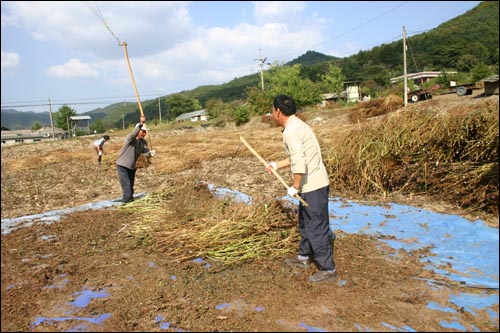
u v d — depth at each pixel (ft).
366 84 219.00
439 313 10.89
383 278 13.08
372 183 23.91
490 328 10.14
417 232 17.11
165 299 12.08
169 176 35.70
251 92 144.56
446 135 23.00
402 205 20.99
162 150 57.31
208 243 15.75
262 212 18.15
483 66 145.07
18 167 51.08
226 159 43.57
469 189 19.83
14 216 23.66
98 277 13.83
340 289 12.40
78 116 284.61
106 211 22.81
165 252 15.92
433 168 22.54
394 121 26.13
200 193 23.59
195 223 17.99
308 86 149.48
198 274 13.79
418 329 10.16
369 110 94.84
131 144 23.70
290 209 19.02
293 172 12.90
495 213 18.07
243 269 14.11
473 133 22.22
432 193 22.03
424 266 13.91
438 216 18.70
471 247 15.21
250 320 10.76
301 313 11.03
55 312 11.51
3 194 31.27
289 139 12.90
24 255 16.22
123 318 11.03
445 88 119.65
